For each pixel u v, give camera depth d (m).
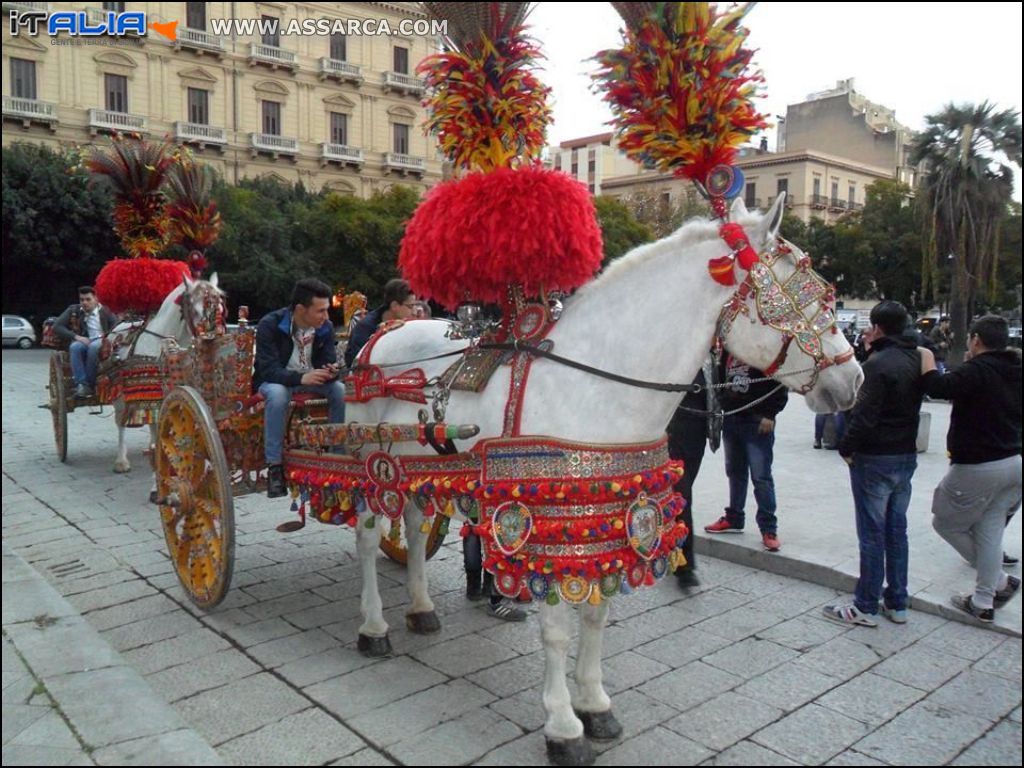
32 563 5.43
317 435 4.01
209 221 6.74
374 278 26.36
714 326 3.03
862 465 4.27
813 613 4.54
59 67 24.75
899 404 4.20
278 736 3.18
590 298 3.17
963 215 18.53
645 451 3.01
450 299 3.34
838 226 31.33
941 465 8.78
